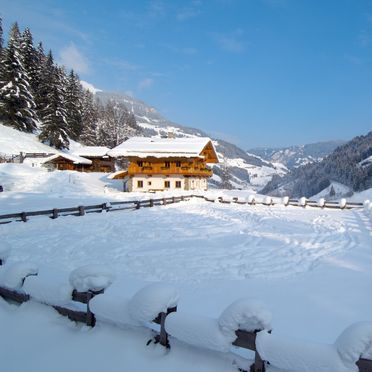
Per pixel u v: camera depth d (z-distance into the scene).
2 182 37.84
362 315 6.83
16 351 5.30
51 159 53.47
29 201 27.62
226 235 15.86
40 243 13.52
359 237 16.17
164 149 45.22
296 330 6.09
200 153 45.94
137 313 4.77
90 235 15.28
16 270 6.36
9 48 58.34
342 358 3.53
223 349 4.25
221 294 8.08
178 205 29.53
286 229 18.20
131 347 4.95
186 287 8.60
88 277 5.53
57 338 5.40
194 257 11.60
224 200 33.59
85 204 26.92
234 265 10.71
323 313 6.91
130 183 46.19
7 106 58.34
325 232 17.52
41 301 5.99
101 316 5.28
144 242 13.99
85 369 4.78
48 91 71.44
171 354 4.71
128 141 48.56
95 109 99.81
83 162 57.41
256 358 4.11
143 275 9.58
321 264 11.04
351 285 8.82
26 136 60.59
